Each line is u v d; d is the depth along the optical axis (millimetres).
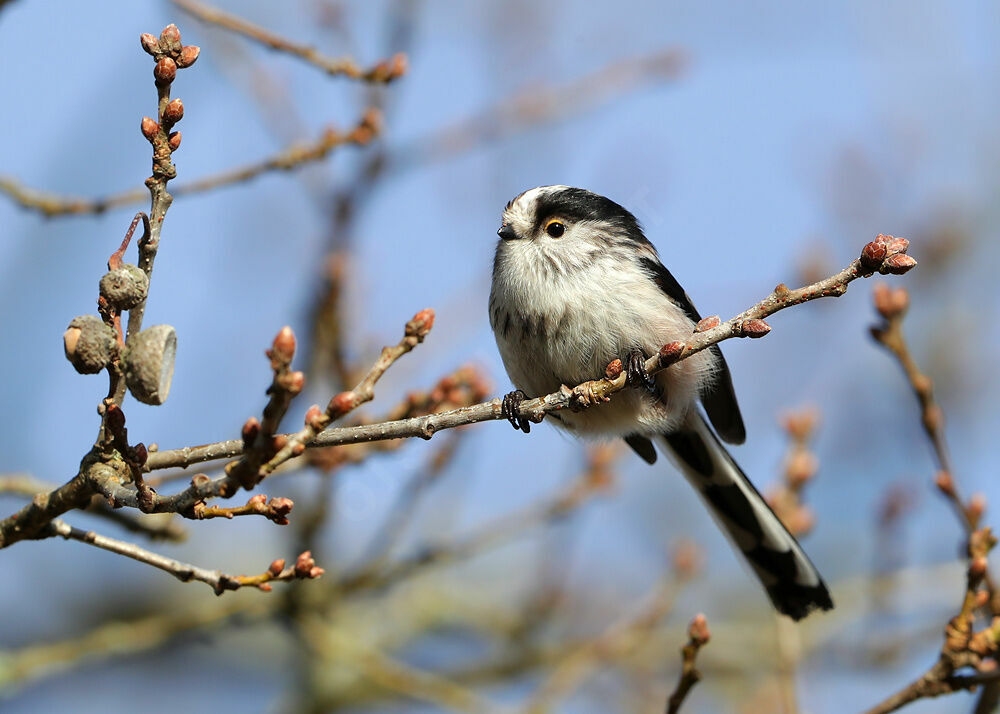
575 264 8812
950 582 11305
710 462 9703
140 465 5387
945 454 7754
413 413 8273
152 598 14180
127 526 7730
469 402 8234
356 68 8859
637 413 8938
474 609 13195
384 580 10469
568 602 14141
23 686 9852
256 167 9016
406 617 13250
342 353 10125
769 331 6121
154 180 5500
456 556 10516
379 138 9406
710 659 12953
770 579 9297
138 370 5301
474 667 12289
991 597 7656
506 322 9102
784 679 8812
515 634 12555
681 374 8789
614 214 9367
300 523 10516
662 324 8695
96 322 5402
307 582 10453
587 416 9078
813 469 9711
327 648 10625
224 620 10484
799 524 9594
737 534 9508
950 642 6910
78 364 5359
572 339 8734
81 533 5828
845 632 12297
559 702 10633
